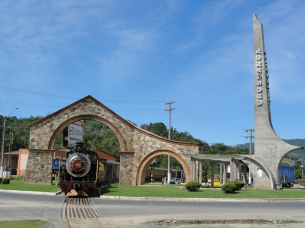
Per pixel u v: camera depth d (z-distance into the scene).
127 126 37.09
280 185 31.17
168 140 35.59
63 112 37.78
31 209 16.00
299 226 11.86
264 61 33.28
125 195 25.75
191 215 14.60
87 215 14.34
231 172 31.80
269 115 32.72
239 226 11.84
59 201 20.86
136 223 12.32
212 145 121.75
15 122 100.00
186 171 34.53
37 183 36.31
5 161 62.75
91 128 128.38
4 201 19.69
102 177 36.41
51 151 36.97
